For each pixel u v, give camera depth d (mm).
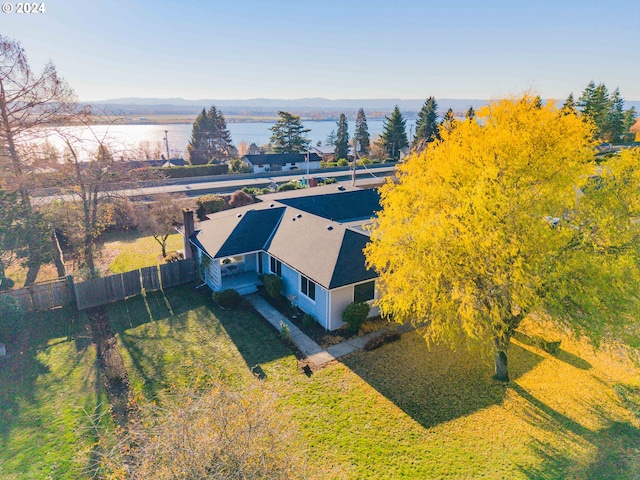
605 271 10469
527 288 10680
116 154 23219
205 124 88375
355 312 15914
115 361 13898
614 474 9430
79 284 17812
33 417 11422
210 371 13562
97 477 9211
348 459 9914
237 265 21531
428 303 12797
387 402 12094
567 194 11055
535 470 9688
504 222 10992
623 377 13703
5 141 21484
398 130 80875
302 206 25984
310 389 12656
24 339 15609
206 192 43438
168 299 19281
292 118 90062
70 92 22250
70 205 23391
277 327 16609
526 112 11641
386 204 14531
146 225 24859
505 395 12633
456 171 12414
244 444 6551
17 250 19875
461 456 10102
